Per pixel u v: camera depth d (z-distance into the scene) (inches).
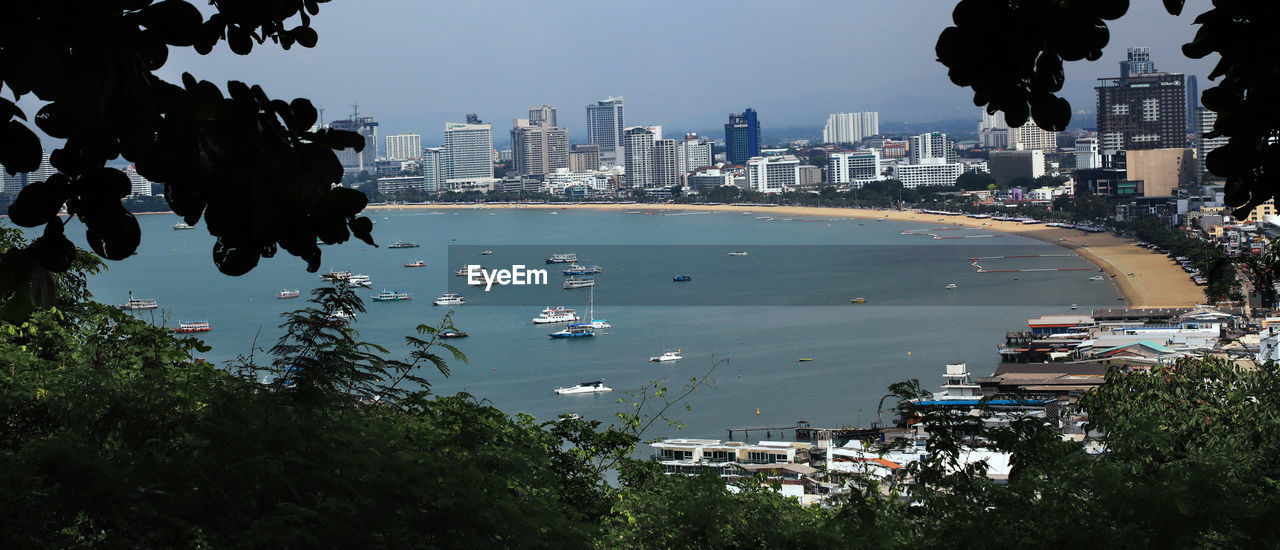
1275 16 161.5
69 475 282.5
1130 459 449.4
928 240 7199.8
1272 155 174.2
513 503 332.8
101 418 333.7
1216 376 542.3
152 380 395.2
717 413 2380.7
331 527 287.1
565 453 499.5
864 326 3752.5
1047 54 156.2
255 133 141.0
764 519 401.4
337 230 152.0
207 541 277.7
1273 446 466.9
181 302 4628.4
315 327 365.4
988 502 354.3
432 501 313.0
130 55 130.8
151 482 294.8
